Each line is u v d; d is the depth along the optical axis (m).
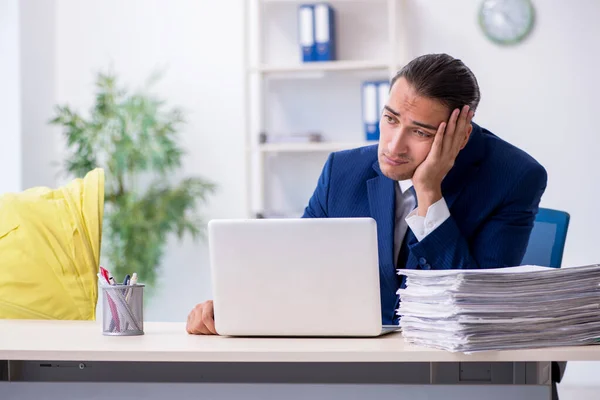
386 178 2.46
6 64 5.08
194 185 5.09
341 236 1.83
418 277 1.76
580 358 1.65
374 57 4.96
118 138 4.98
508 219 2.34
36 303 2.50
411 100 2.14
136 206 4.96
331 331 1.87
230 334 1.92
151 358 1.71
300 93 5.04
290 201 5.05
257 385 1.75
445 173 2.21
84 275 2.53
